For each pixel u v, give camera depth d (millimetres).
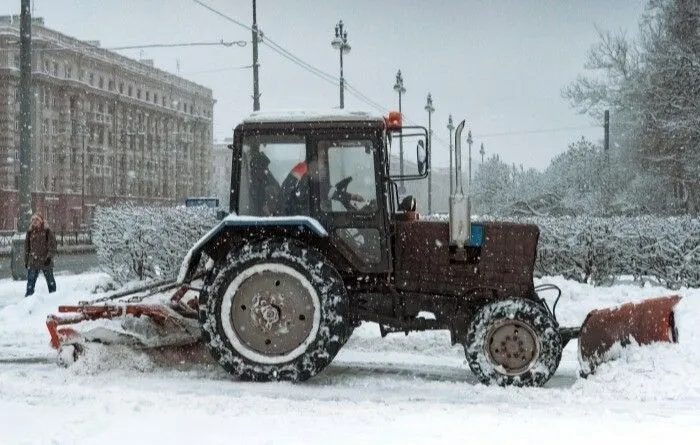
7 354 8031
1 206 56094
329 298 6559
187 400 5879
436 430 4906
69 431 4867
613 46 29422
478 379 6695
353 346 8461
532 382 6453
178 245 13883
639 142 29250
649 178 28984
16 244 17938
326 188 6891
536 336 6492
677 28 26422
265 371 6598
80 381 6645
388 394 6336
